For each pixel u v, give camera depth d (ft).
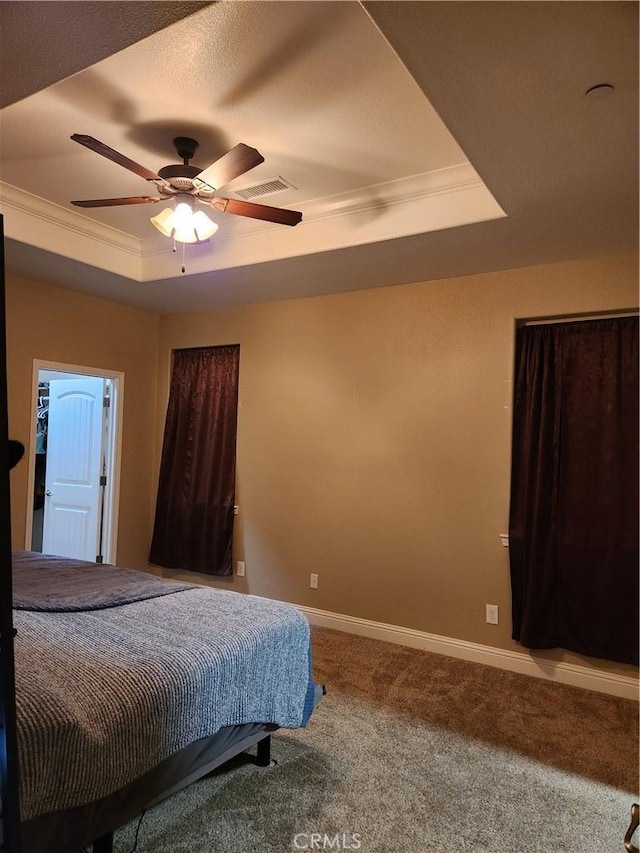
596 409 11.02
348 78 7.15
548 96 5.95
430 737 8.63
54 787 4.58
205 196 8.84
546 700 10.16
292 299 14.93
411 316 13.12
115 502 16.24
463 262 11.56
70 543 16.78
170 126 8.41
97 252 12.80
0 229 3.42
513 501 11.79
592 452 11.00
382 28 4.99
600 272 11.01
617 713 9.72
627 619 10.46
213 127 8.41
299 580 14.49
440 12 4.77
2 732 3.65
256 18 6.09
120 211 11.77
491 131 6.64
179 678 5.70
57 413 17.17
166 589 8.36
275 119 8.15
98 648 6.02
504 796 7.20
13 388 13.67
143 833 6.23
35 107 7.97
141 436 16.98
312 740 8.41
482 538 12.07
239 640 6.57
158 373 17.46
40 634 6.32
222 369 16.20
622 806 7.06
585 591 10.85
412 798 7.07
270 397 15.20
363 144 8.78
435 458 12.69
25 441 13.96
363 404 13.70
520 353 11.96
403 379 13.16
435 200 9.88
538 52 5.26
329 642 12.88
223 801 6.85
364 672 11.15
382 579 13.24
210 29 6.28
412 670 11.34
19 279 13.75
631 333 10.85
